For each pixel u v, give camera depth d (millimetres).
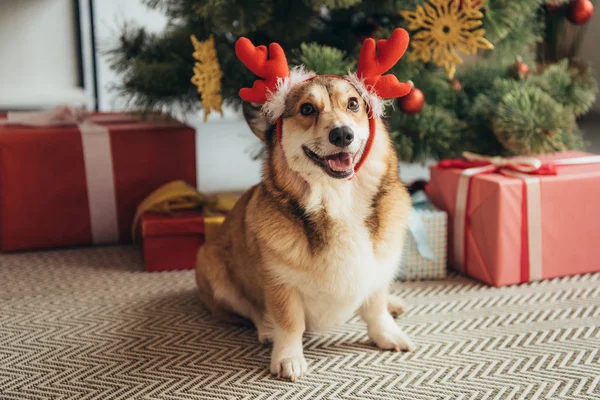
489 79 2824
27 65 4168
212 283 1929
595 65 5027
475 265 2299
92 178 2697
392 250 1693
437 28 2270
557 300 2090
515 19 2379
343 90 1617
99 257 2625
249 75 2516
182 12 2518
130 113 3152
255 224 1686
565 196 2230
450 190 2375
